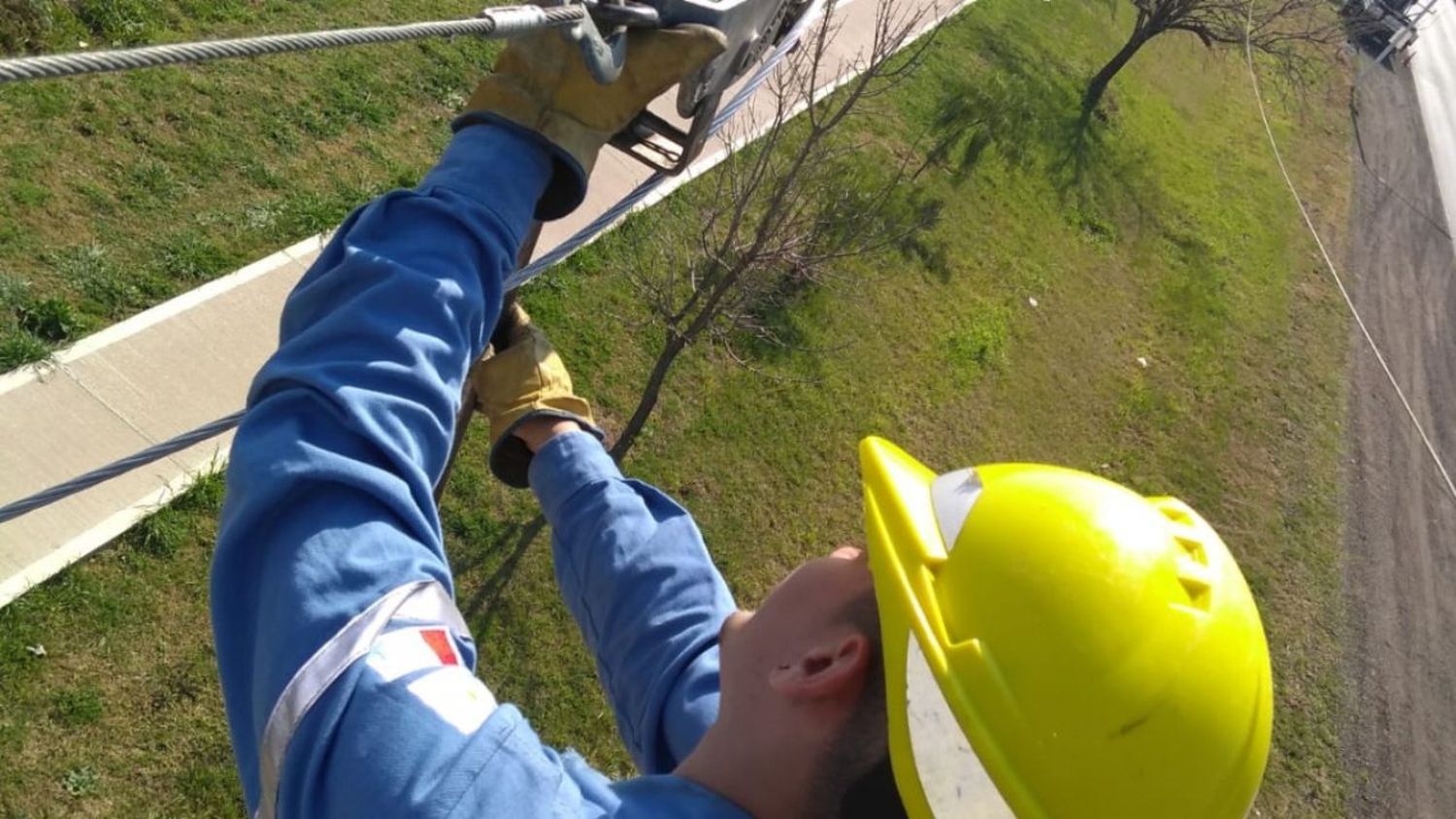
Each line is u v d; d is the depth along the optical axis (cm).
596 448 240
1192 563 170
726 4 216
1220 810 160
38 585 537
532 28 175
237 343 670
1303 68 2052
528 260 330
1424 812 1154
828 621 162
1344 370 1608
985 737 152
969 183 1334
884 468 179
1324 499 1384
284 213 739
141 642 556
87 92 708
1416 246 2034
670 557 225
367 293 162
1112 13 1916
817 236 813
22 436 571
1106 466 1207
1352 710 1195
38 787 499
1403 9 2706
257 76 795
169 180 707
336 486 146
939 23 1424
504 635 696
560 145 199
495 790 129
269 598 141
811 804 153
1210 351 1452
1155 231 1563
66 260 636
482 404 248
